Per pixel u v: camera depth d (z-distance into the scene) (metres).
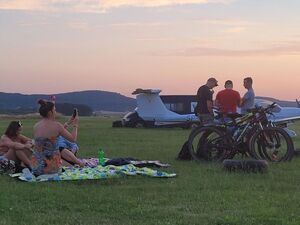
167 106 38.75
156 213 7.25
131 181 9.53
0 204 7.67
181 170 11.02
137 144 18.42
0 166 10.38
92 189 8.78
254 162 10.55
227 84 13.42
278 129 12.39
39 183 9.28
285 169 11.14
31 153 10.55
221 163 11.94
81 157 14.02
